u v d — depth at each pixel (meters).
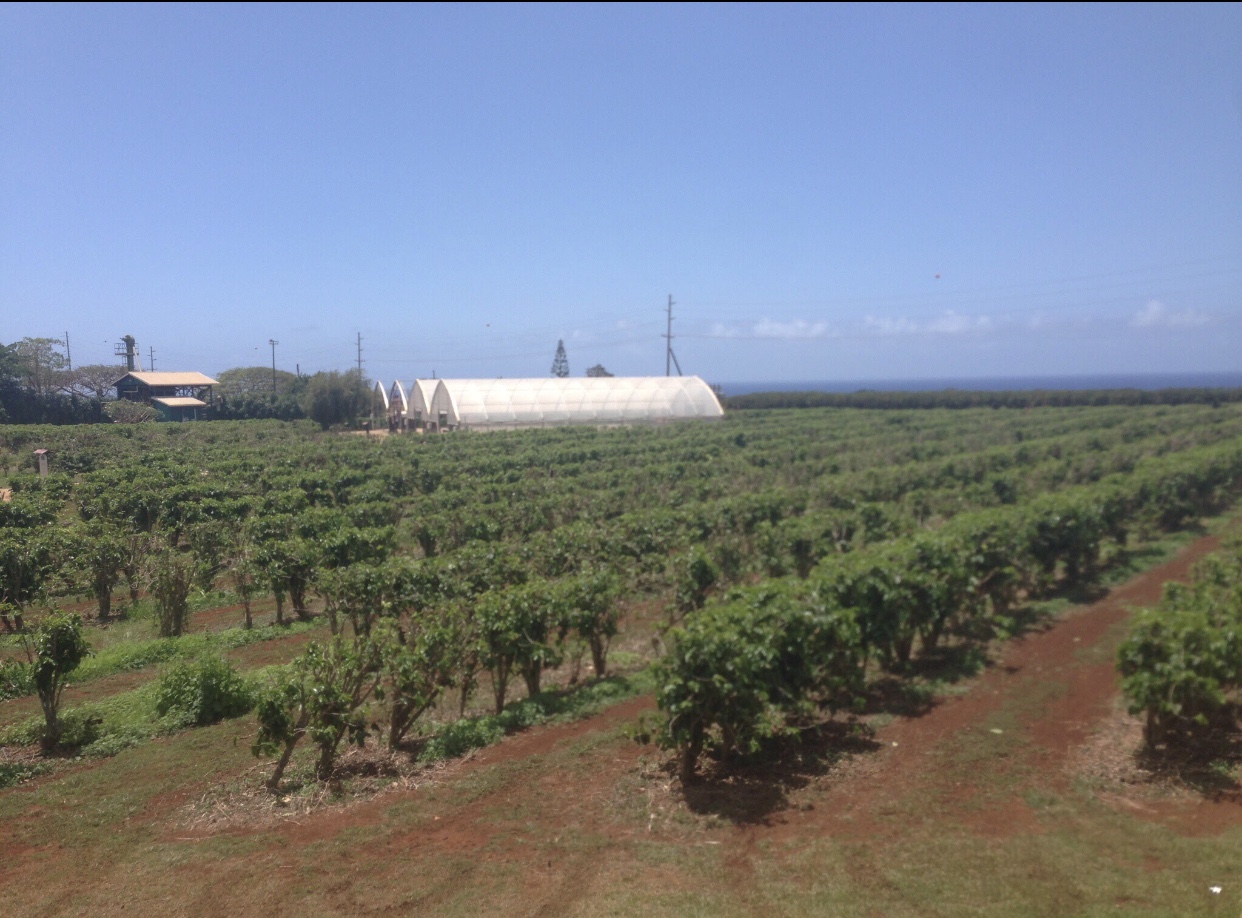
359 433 73.00
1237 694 12.43
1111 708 13.12
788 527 21.52
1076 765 11.16
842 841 9.25
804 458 44.50
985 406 80.00
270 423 65.06
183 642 18.16
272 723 10.84
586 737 12.65
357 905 8.29
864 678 14.30
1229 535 21.84
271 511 29.89
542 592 14.20
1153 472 27.11
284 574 19.89
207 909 8.31
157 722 13.61
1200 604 12.91
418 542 26.45
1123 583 21.44
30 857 9.49
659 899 8.16
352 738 11.55
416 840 9.65
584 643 15.93
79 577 21.72
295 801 10.70
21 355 68.62
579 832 9.71
